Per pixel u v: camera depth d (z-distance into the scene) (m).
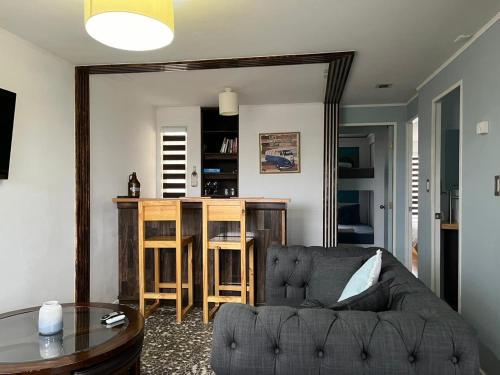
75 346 1.71
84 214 3.36
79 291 3.30
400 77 3.83
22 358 1.59
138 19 1.90
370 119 5.29
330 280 2.31
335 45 2.87
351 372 1.09
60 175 3.12
